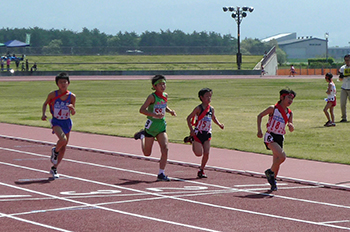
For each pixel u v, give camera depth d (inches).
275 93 1752.0
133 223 313.9
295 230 302.5
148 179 462.0
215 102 1403.8
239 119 992.2
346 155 593.9
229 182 453.1
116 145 670.5
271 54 4106.8
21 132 804.0
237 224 314.5
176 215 335.0
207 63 3988.7
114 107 1266.0
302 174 487.8
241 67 3823.8
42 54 4281.5
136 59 4197.8
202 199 382.9
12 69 3457.2
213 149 642.2
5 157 578.2
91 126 882.8
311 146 662.5
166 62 4008.4
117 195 392.5
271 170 425.4
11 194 392.8
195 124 472.7
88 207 353.4
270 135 422.9
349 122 929.5
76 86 2180.1
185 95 1651.1
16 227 302.2
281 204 370.0
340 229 305.9
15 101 1481.3
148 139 462.6
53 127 464.4
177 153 610.5
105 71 3312.0
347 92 925.2
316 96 1619.1
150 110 452.4
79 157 584.1
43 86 2203.5
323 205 368.2
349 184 439.8
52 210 343.9
